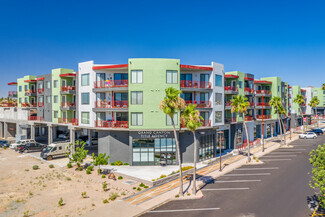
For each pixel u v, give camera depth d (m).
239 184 26.31
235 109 37.75
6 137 59.78
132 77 33.16
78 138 55.03
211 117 38.19
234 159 38.81
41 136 62.09
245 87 53.00
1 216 19.03
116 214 19.16
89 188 25.23
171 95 21.64
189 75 38.41
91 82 36.75
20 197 22.78
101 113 37.41
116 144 35.06
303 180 27.22
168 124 33.31
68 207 20.48
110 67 34.69
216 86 39.16
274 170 31.81
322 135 66.88
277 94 62.84
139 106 33.03
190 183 26.83
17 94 64.75
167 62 33.25
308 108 90.25
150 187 25.50
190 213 19.28
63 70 47.66
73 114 47.22
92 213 19.33
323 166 16.53
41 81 53.50
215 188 25.19
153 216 18.88
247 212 19.31
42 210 19.95
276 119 63.97
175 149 34.69
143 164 34.19
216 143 40.66
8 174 30.16
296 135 66.06
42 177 28.83
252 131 54.94
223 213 19.19
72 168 33.19
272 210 19.61
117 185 26.17
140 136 33.88
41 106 52.34
